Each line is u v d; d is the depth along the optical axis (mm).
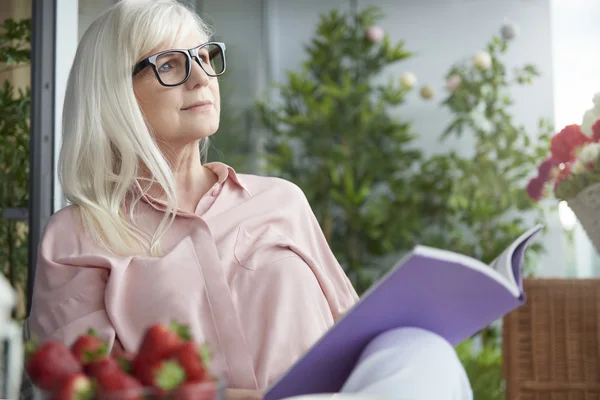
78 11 2311
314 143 5070
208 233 1486
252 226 1570
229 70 4500
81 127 1523
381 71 5234
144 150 1486
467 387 859
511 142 4855
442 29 5258
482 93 4895
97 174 1511
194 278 1433
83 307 1421
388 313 876
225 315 1422
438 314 899
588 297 1416
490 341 4375
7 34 2279
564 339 1420
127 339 1377
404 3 5309
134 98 1496
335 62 5188
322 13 5434
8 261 2215
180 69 1512
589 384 1405
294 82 5156
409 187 5016
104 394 578
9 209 2232
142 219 1516
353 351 907
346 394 791
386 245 4977
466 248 4867
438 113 5199
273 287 1477
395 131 5059
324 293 1603
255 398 1270
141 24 1506
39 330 1435
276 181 1710
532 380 1421
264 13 5277
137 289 1413
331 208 5172
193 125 1504
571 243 4746
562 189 1361
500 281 836
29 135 2242
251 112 4992
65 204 2254
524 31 5105
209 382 637
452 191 4922
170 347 651
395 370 792
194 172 1594
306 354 876
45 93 2232
